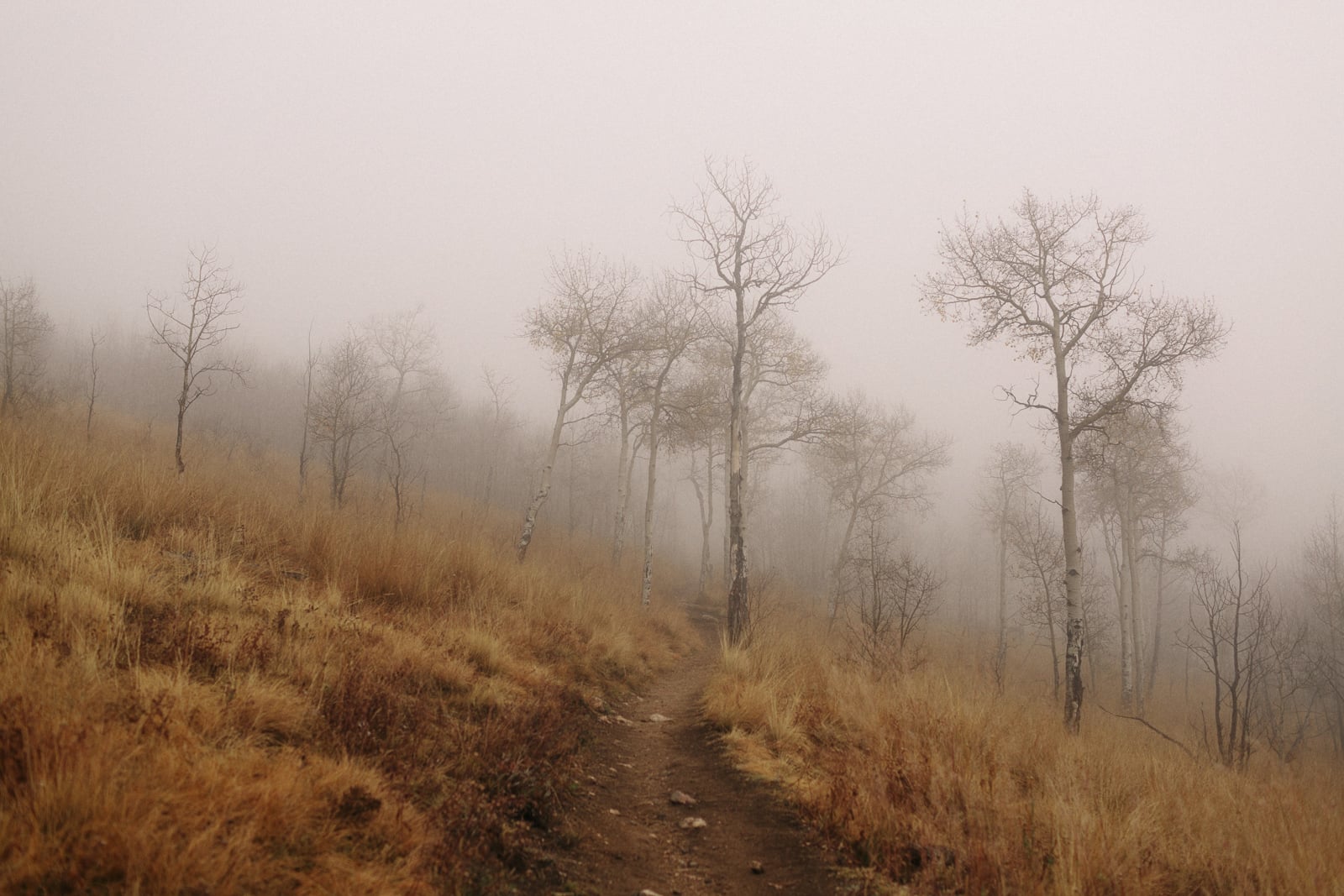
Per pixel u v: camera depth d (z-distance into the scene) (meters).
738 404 15.41
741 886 4.25
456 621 8.39
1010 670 25.00
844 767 5.73
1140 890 4.14
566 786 5.35
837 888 4.16
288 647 5.34
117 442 16.08
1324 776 11.68
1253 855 4.86
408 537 10.25
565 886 3.87
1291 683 21.06
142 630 4.78
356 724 4.39
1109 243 13.57
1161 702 24.86
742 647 11.99
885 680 10.80
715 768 6.64
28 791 2.65
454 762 4.74
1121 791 6.42
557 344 19.72
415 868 3.25
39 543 5.55
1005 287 14.59
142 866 2.49
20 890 2.33
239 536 8.15
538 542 22.86
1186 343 12.74
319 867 2.99
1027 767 6.83
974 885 3.88
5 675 3.31
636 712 9.09
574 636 10.61
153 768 3.04
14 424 9.79
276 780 3.34
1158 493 24.75
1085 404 13.90
